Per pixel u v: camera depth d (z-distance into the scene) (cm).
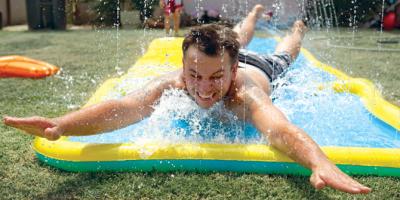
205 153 215
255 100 236
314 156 191
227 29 241
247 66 301
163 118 252
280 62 340
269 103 236
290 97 315
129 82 349
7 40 830
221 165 215
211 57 226
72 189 201
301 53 471
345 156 214
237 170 215
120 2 1012
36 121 206
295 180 208
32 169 225
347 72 512
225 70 232
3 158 240
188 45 232
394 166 212
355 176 213
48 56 625
